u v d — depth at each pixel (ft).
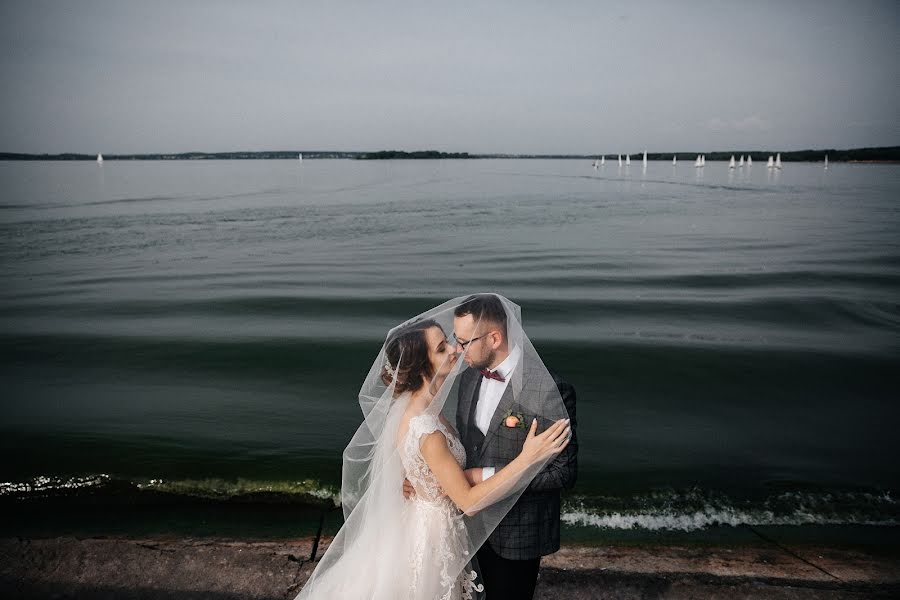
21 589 9.45
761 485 15.70
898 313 36.11
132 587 9.59
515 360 6.98
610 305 38.78
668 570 10.43
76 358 27.61
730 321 34.55
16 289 44.45
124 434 18.79
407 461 6.87
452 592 7.08
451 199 150.00
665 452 17.87
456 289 44.57
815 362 26.45
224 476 15.93
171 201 139.95
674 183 233.35
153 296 41.96
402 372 6.92
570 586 9.70
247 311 37.68
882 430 19.52
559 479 6.69
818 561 10.96
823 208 117.60
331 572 7.45
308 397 22.68
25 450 17.44
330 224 92.22
